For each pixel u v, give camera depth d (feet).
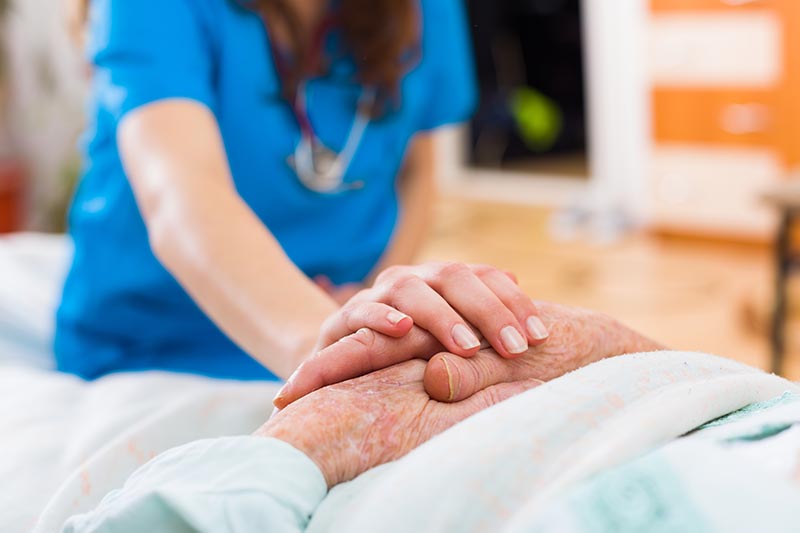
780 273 8.64
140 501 1.32
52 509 1.89
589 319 1.97
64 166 14.62
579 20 19.13
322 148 3.58
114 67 3.12
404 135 3.89
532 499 1.23
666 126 13.74
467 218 16.57
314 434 1.50
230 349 3.63
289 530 1.32
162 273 3.45
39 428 2.41
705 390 1.47
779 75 12.59
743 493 1.04
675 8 13.38
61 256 4.33
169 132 2.94
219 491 1.33
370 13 3.54
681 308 11.34
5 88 14.74
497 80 19.62
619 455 1.25
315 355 1.79
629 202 15.49
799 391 1.71
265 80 3.41
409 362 1.79
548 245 14.55
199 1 3.27
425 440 1.59
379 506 1.26
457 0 4.15
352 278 3.89
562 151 19.90
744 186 13.19
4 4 14.28
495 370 1.79
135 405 2.47
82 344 3.58
